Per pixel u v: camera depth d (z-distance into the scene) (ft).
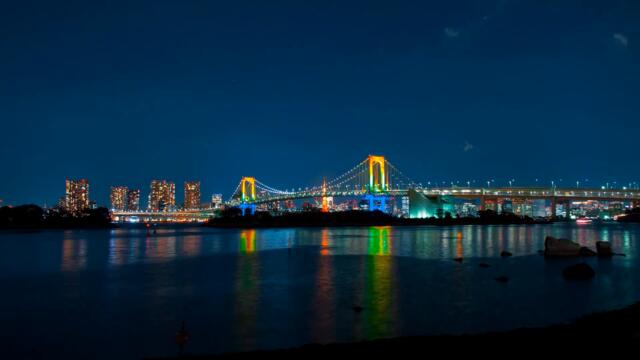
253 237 442.91
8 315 111.45
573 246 220.43
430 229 606.55
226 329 97.96
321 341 89.40
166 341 90.99
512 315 105.70
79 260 231.09
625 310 98.02
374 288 140.15
